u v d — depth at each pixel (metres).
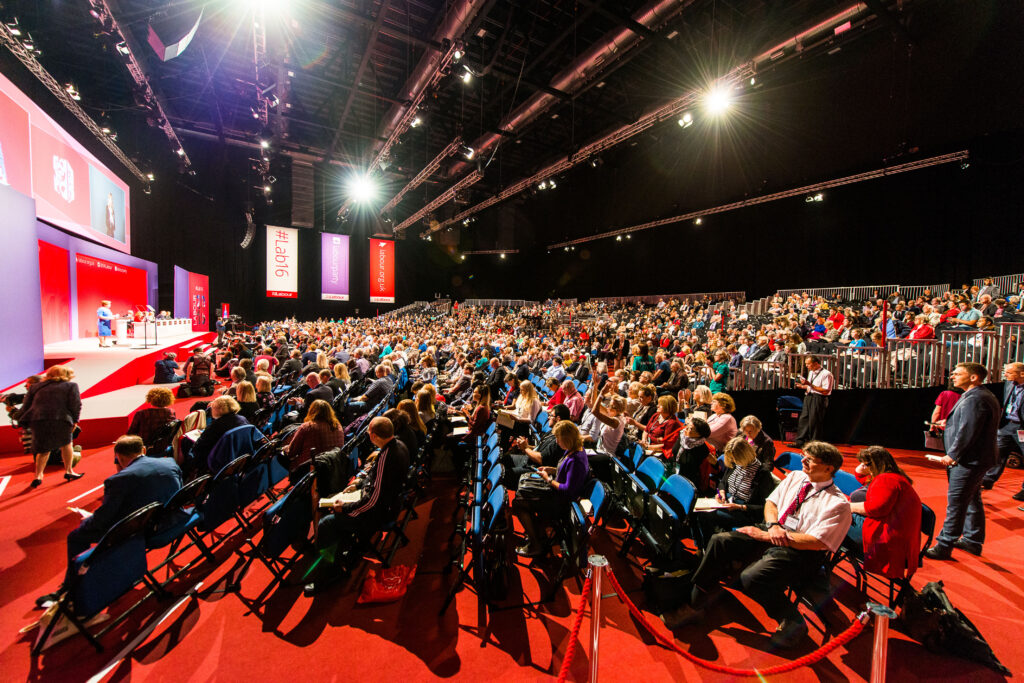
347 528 3.23
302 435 4.00
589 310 28.94
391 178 26.53
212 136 21.58
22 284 8.03
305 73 16.44
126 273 16.91
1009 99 11.38
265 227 29.55
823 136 15.68
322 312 32.38
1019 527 4.03
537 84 13.02
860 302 14.80
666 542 3.12
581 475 3.63
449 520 4.41
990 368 6.38
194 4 11.23
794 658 2.58
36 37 12.65
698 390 5.75
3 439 5.93
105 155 16.83
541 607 3.05
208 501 3.44
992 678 2.39
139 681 2.38
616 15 9.90
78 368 9.18
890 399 6.61
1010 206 12.16
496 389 9.89
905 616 2.68
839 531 2.59
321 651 2.61
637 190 24.97
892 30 12.05
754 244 20.92
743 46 11.83
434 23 12.28
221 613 2.92
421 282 38.09
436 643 2.69
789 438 6.99
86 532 2.82
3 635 2.69
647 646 2.69
